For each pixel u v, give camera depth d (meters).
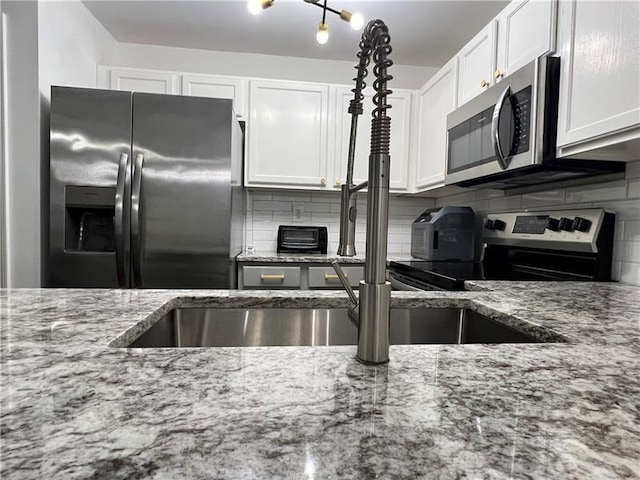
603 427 0.39
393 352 0.61
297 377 0.50
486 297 1.13
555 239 1.73
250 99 2.65
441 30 2.61
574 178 1.76
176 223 2.05
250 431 0.37
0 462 0.31
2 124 1.97
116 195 1.93
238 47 2.93
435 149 2.51
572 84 1.34
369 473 0.31
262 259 2.47
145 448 0.33
